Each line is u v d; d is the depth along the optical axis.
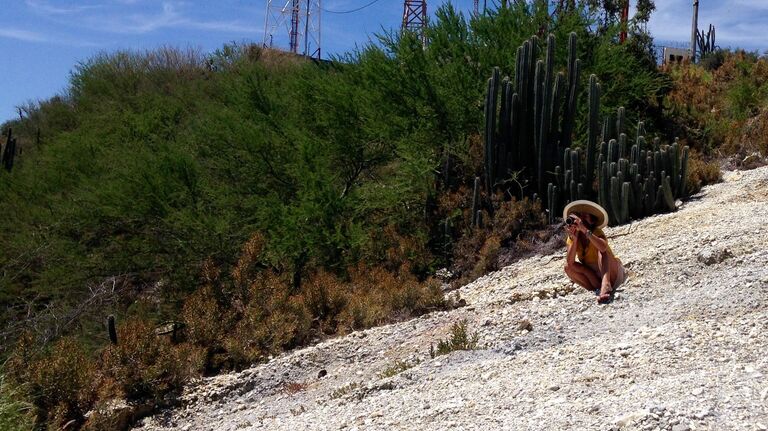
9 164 23.98
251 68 20.41
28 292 15.38
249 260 12.16
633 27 19.94
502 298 10.71
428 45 17.88
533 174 14.94
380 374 9.02
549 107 14.55
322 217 14.49
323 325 11.59
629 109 18.23
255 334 10.91
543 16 17.81
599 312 8.97
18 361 9.59
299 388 9.53
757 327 7.04
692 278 9.48
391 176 16.62
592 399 5.94
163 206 15.13
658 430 4.99
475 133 16.58
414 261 13.86
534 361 7.48
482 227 14.24
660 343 7.07
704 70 26.95
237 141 16.12
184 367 10.03
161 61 27.44
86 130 22.72
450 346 8.99
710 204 13.22
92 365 9.86
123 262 14.74
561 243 13.16
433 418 6.45
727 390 5.52
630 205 13.52
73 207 16.28
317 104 17.66
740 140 17.83
